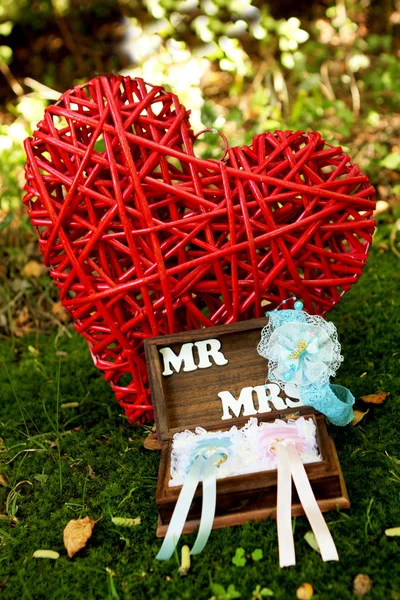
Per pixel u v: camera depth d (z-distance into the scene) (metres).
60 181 0.72
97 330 0.79
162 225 0.72
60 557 0.71
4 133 1.48
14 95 1.99
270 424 0.73
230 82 1.88
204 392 0.76
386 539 0.66
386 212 1.28
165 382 0.76
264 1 2.02
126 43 2.00
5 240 1.26
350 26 1.91
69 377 1.01
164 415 0.74
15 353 1.12
